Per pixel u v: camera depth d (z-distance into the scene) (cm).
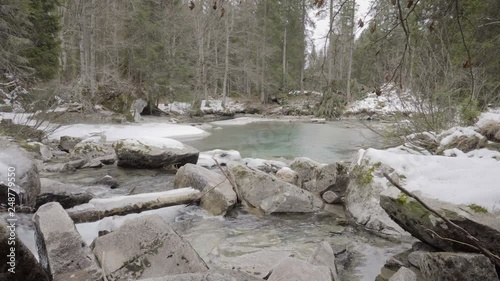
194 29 2816
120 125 1675
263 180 605
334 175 659
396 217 416
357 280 350
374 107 2289
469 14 625
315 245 441
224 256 404
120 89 1950
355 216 531
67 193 525
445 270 301
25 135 1098
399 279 289
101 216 505
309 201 585
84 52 1866
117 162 901
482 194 353
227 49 2956
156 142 897
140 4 2327
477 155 611
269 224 520
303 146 1327
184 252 300
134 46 2238
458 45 750
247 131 1823
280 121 2336
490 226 318
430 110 869
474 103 791
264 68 3130
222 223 521
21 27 1309
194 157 895
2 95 1288
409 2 235
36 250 361
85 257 295
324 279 267
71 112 1580
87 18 1986
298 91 3047
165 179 780
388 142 948
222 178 665
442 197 373
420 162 485
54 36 1794
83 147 990
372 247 432
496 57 795
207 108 2811
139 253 301
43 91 1346
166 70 2425
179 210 566
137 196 565
